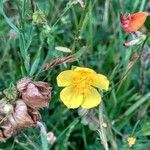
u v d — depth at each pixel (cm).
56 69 14
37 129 13
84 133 14
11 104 11
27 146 13
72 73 12
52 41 12
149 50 14
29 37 12
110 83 14
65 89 12
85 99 12
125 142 13
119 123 14
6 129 11
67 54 13
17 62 14
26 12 12
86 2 13
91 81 12
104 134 12
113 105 14
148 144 14
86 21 13
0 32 14
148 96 14
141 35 12
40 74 13
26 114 11
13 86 11
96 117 13
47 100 11
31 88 11
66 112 14
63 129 14
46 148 12
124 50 14
